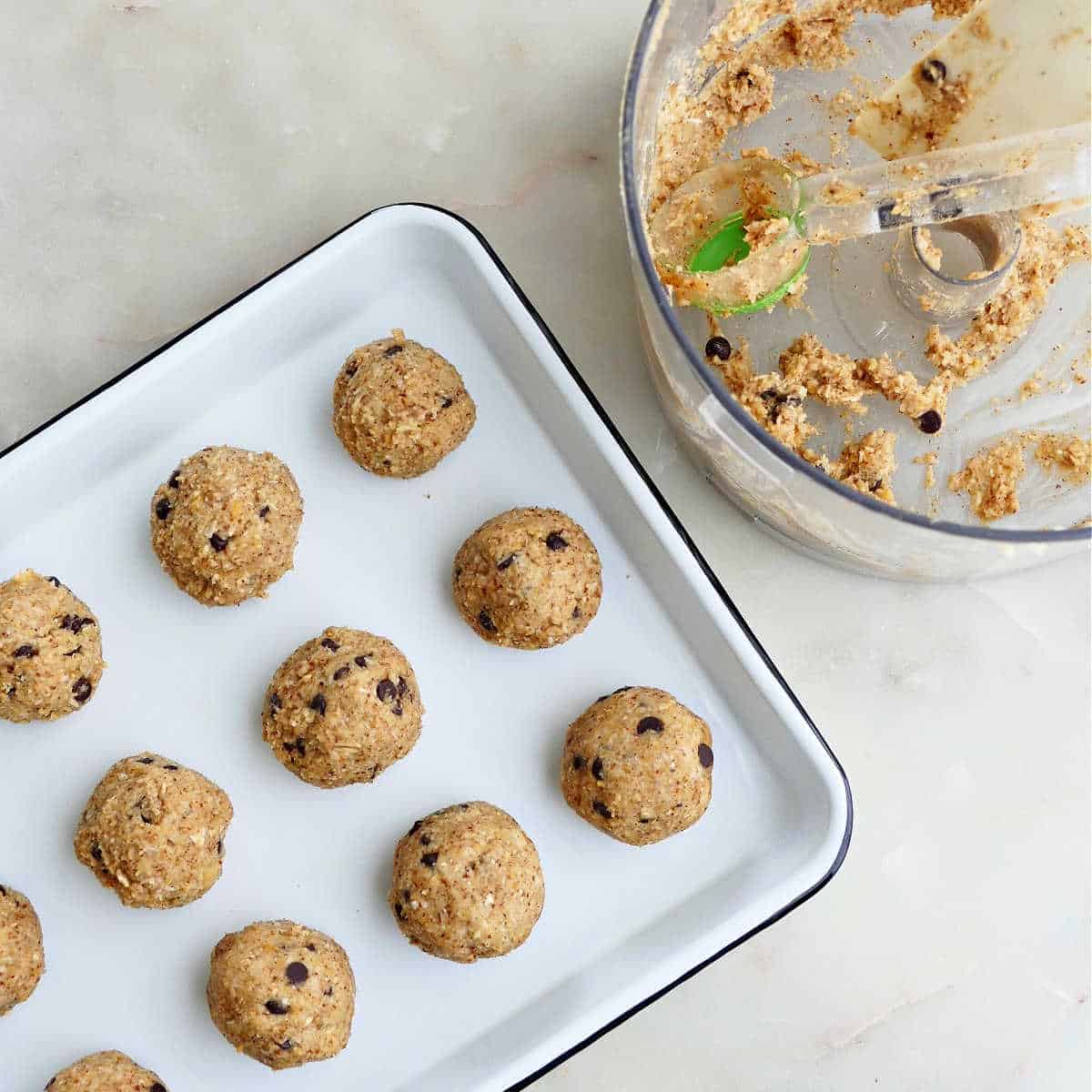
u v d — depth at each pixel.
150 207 0.64
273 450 0.62
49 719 0.60
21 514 0.61
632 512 0.61
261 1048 0.58
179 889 0.59
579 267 0.63
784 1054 0.62
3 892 0.59
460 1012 0.61
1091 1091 0.63
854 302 0.62
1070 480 0.62
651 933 0.61
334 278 0.61
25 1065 0.60
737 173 0.62
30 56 0.64
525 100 0.63
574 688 0.62
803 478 0.57
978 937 0.63
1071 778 0.63
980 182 0.60
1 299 0.63
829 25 0.62
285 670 0.60
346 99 0.64
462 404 0.61
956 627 0.63
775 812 0.61
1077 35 0.57
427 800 0.61
